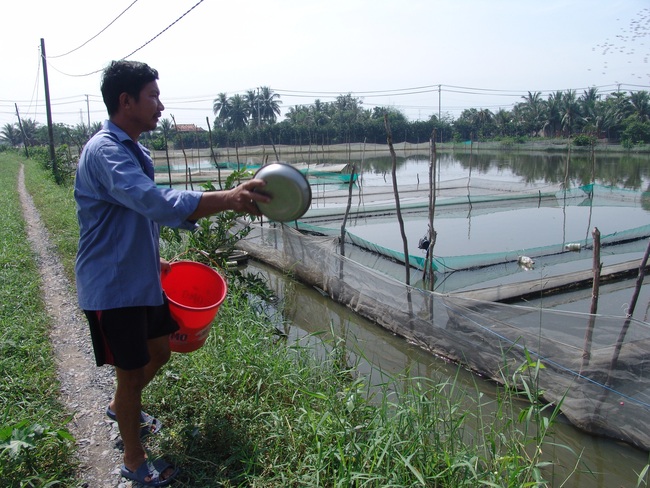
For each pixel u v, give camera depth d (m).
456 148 60.88
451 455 3.28
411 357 6.40
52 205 13.98
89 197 2.61
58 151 27.09
